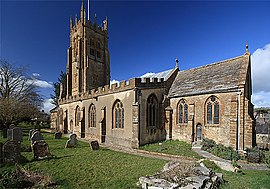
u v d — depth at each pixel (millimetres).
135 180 11906
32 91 47312
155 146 23922
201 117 24891
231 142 21375
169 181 9578
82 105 38031
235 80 22438
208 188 9422
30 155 17750
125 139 26016
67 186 10938
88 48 51750
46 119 68250
